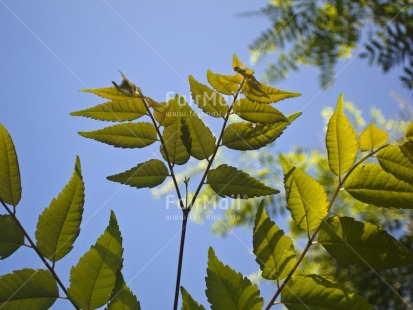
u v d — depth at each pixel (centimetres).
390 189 61
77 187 62
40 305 61
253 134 66
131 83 65
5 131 62
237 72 66
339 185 62
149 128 66
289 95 66
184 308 60
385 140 62
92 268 61
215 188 64
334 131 62
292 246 61
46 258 62
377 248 60
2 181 62
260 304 60
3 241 61
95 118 66
